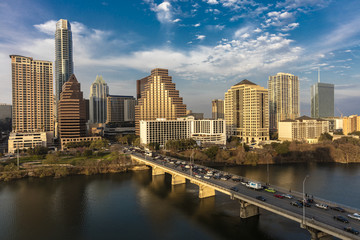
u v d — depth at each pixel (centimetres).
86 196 14975
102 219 11700
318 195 13650
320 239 7825
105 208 13025
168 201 13925
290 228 10362
